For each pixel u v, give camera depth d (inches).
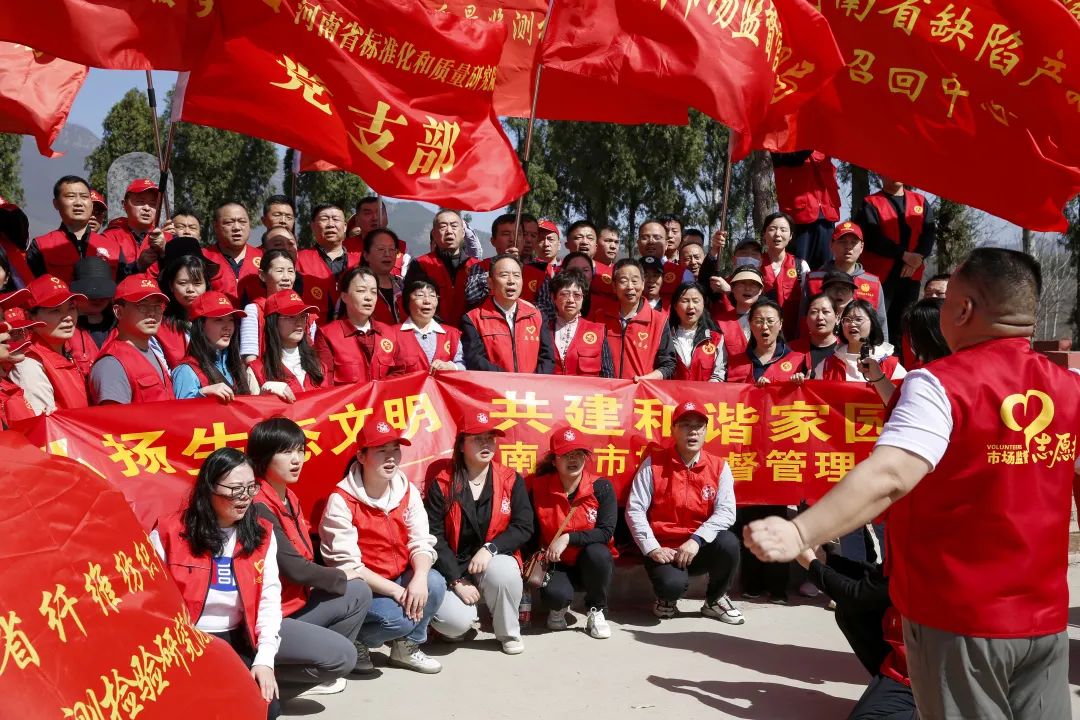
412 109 223.3
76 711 79.3
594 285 309.9
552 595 225.0
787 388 257.1
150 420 196.4
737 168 1082.1
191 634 106.5
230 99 208.8
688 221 1075.9
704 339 290.5
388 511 203.3
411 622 198.2
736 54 240.1
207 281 256.7
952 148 259.8
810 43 250.1
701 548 239.0
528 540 225.3
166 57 202.5
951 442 104.0
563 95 296.0
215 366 215.5
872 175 775.1
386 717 176.4
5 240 267.0
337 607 187.5
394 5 217.5
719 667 207.6
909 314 171.3
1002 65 251.4
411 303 254.5
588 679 198.4
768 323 282.5
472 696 187.8
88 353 224.8
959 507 104.7
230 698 106.7
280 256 243.8
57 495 92.4
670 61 240.7
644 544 238.5
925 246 368.5
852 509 93.7
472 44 227.3
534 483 234.4
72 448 188.9
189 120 207.5
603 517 229.8
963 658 104.7
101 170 1186.6
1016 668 106.7
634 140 1024.9
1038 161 252.7
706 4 239.8
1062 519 108.3
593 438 247.8
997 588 104.3
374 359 245.3
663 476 241.3
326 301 295.4
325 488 218.2
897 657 167.8
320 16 212.5
